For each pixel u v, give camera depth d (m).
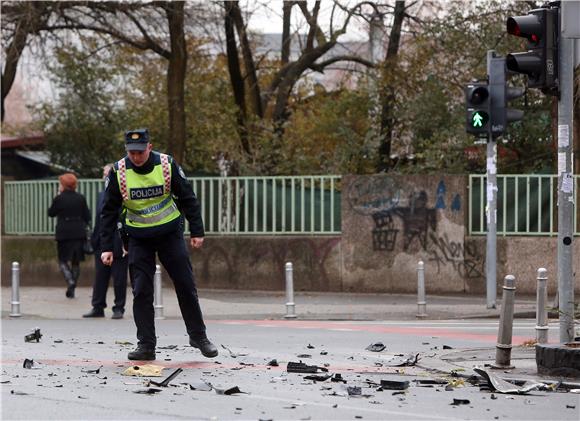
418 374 20.02
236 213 41.53
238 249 40.97
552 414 15.73
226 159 49.88
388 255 39.53
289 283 33.09
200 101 54.28
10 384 17.91
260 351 23.33
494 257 34.41
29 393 16.91
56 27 47.69
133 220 20.19
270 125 49.34
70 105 54.88
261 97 56.81
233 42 50.88
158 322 31.38
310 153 52.03
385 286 39.56
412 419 14.99
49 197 44.56
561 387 18.58
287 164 46.81
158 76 56.75
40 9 45.31
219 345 24.53
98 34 53.44
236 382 18.31
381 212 39.56
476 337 26.95
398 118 49.75
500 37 46.56
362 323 31.31
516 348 23.83
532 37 21.39
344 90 54.50
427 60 48.94
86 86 54.72
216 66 59.97
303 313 33.84
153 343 21.02
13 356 22.17
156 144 54.84
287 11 53.97
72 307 35.97
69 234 37.66
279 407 15.80
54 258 43.66
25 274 44.16
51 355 22.33
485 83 34.28
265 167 46.81
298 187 40.84
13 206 45.47
